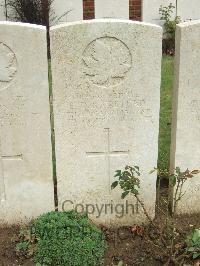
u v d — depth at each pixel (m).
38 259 1.47
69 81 1.53
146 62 1.53
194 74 1.57
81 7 4.21
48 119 1.58
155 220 1.71
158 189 1.79
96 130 1.60
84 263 1.44
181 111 1.61
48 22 4.09
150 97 1.57
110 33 1.49
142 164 1.65
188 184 1.70
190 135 1.64
